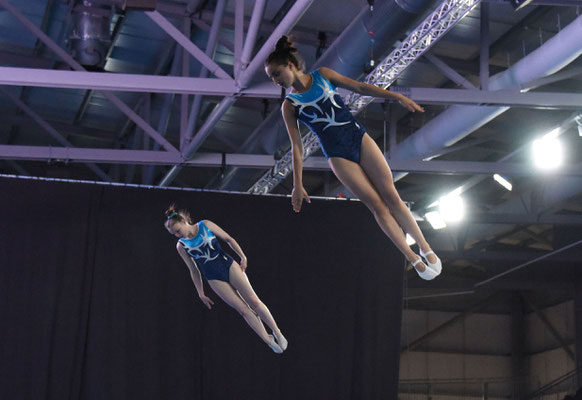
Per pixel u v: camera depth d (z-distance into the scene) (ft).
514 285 64.23
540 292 75.31
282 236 37.40
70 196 35.83
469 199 54.70
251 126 48.11
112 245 35.78
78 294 35.04
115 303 35.32
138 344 35.17
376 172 15.85
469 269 76.74
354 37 29.17
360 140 15.93
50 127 43.09
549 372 71.87
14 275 34.65
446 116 37.17
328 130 15.99
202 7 36.04
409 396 74.28
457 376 75.31
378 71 30.37
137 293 35.60
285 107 16.30
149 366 35.09
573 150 44.98
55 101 48.60
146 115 43.78
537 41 34.94
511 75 32.63
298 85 16.08
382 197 15.99
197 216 36.91
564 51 29.25
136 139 47.37
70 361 34.47
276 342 30.14
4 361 33.96
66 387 34.24
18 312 34.42
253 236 37.19
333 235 37.68
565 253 52.29
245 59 30.01
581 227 56.59
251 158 41.37
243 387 35.73
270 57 15.99
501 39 35.50
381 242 37.81
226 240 29.45
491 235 63.87
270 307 36.63
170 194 36.88
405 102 15.96
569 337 69.46
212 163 41.01
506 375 75.82
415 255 15.75
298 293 36.91
